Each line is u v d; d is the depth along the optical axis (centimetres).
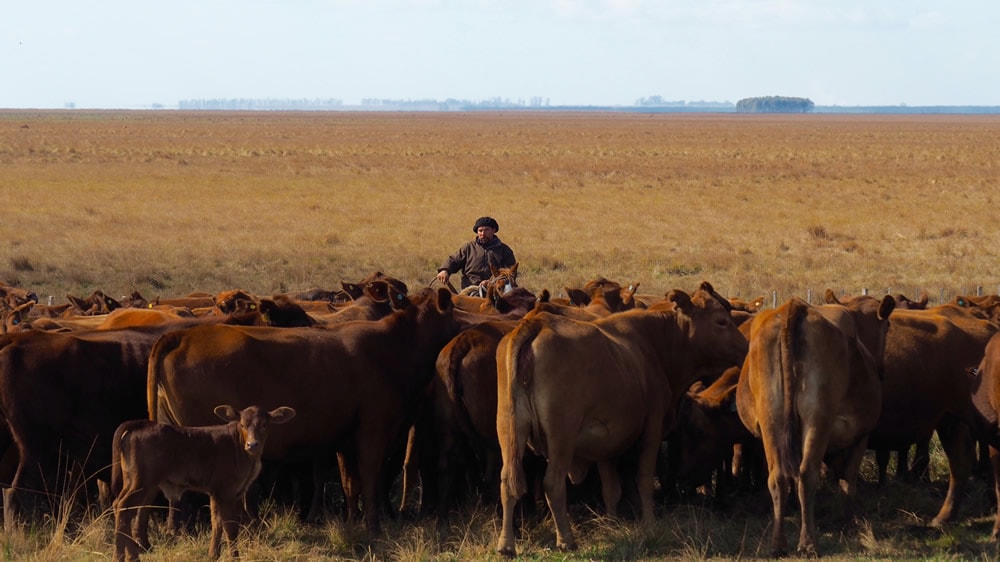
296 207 4856
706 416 1191
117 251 3228
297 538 1065
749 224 4319
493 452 1121
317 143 12244
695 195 5756
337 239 3691
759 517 1186
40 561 923
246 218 4356
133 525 943
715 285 2794
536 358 971
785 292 2658
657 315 1143
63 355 1028
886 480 1275
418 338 1113
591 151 11000
